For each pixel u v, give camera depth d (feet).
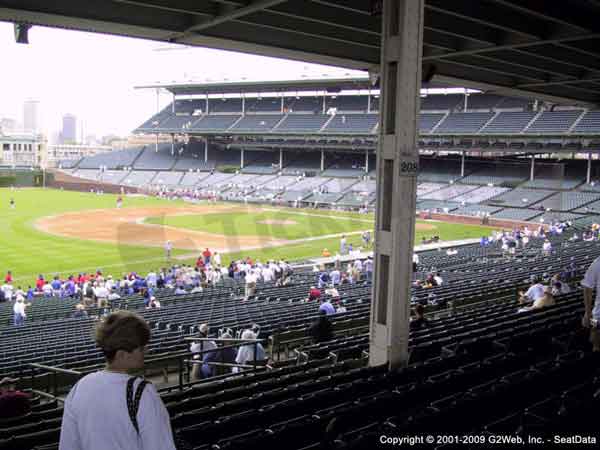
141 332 9.98
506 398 20.11
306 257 145.28
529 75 79.36
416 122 33.78
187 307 76.02
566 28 54.29
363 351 38.50
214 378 36.68
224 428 19.61
